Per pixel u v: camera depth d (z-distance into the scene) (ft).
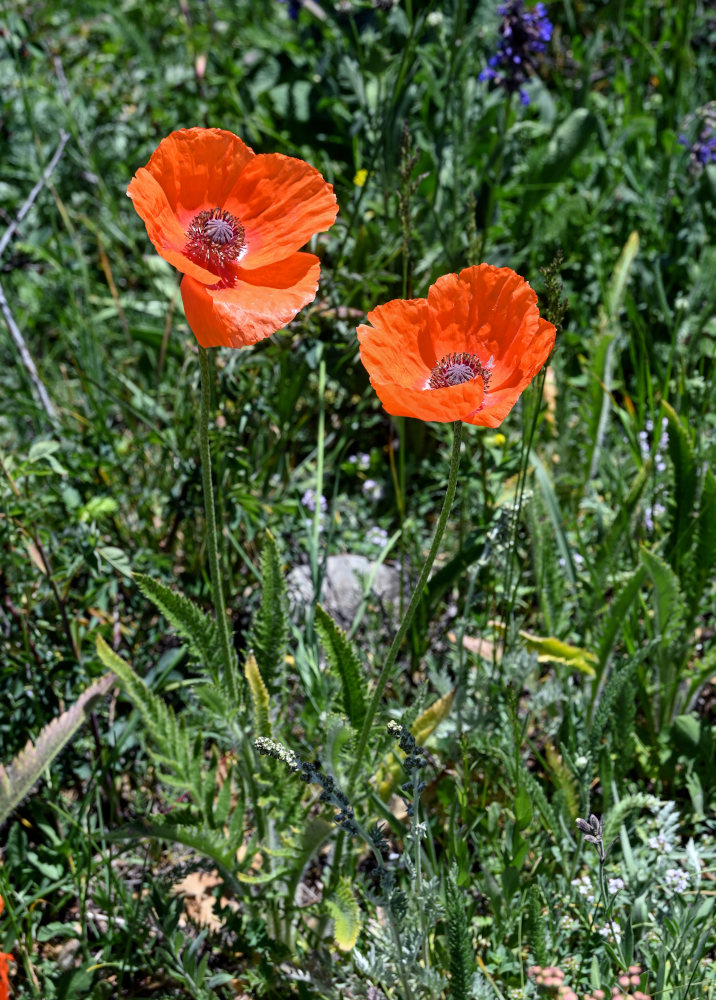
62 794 8.38
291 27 18.42
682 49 16.02
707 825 8.62
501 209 14.08
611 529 9.70
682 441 9.05
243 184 6.15
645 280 13.16
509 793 8.32
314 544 8.83
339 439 12.32
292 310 5.83
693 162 12.48
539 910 6.77
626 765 8.50
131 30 17.01
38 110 16.01
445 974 7.06
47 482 10.16
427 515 12.12
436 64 13.74
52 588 8.61
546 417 11.71
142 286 14.97
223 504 9.59
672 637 8.89
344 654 7.04
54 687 9.04
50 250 14.26
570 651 8.79
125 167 15.42
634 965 6.31
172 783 7.47
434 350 5.97
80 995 7.26
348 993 6.97
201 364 6.09
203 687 7.07
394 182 11.81
